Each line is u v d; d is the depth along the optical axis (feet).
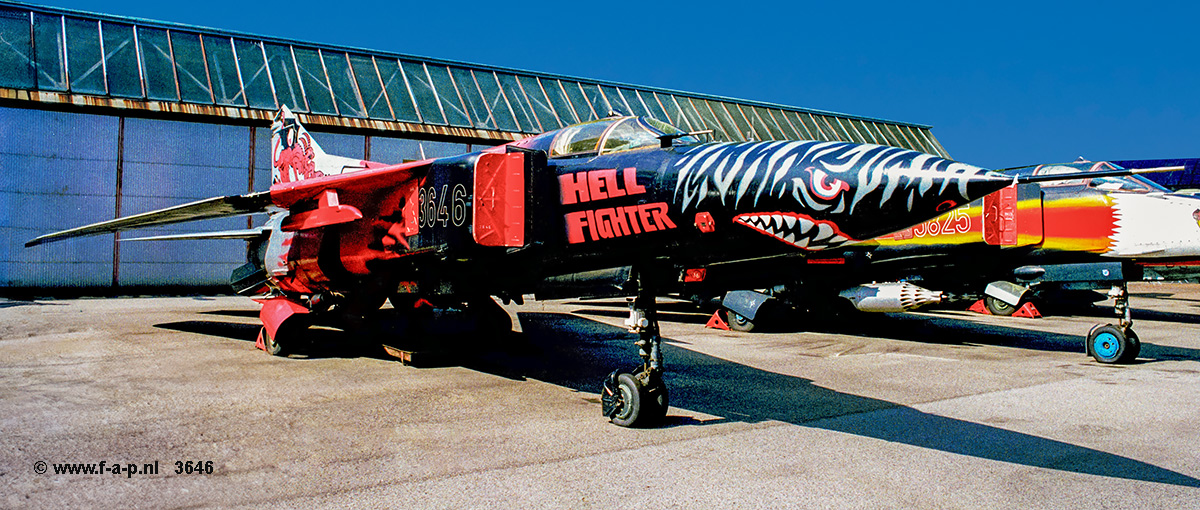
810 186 14.94
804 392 22.38
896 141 126.00
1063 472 14.25
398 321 40.98
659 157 17.90
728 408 19.94
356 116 79.71
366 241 26.84
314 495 12.57
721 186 16.10
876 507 12.28
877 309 39.78
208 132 73.92
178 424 17.28
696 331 41.09
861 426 17.85
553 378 24.47
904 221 14.53
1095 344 29.12
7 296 65.62
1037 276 38.27
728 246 16.85
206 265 75.05
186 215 31.60
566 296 20.89
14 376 23.17
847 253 37.65
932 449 15.81
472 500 12.42
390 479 13.47
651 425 17.81
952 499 12.71
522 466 14.37
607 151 19.51
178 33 78.64
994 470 14.35
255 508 11.93
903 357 30.25
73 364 25.85
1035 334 39.34
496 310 33.27
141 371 24.57
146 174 71.20
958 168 14.03
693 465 14.52
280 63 81.41
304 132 42.83
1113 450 15.83
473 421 18.07
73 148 68.28
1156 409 20.02
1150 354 31.53
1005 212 34.78
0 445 15.19
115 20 75.66
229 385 22.34
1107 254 34.96
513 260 21.24
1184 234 32.68
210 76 76.02
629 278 18.56
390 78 86.84
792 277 38.45
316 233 30.73
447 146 84.43
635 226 17.81
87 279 69.31
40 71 67.51
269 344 29.04
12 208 65.87
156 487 12.85
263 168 76.59
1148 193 34.68
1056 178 14.15
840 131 120.16
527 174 18.10
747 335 38.88
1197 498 12.81
